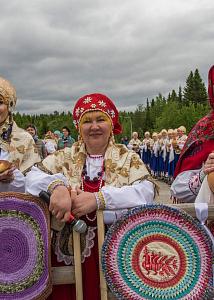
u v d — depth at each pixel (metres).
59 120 60.69
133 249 1.38
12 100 1.99
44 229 1.43
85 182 1.70
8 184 1.82
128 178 1.65
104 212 1.50
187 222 1.36
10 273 1.40
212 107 1.95
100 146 1.73
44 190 1.45
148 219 1.38
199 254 1.36
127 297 1.35
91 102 1.70
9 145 2.02
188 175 1.89
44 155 6.18
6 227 1.41
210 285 1.35
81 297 1.44
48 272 1.41
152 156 13.39
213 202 1.59
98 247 1.48
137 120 73.12
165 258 1.37
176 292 1.35
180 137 10.06
